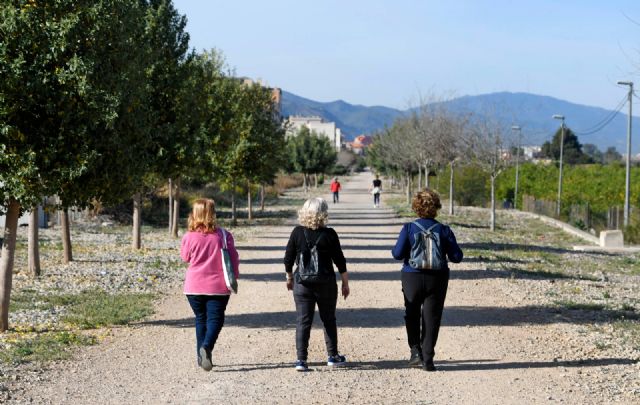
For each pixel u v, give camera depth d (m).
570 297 14.83
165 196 40.06
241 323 11.60
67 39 10.39
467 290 15.24
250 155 34.38
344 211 45.06
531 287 15.99
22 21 10.07
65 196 11.20
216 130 28.38
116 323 11.58
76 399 7.51
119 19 11.55
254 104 35.31
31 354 9.34
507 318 12.20
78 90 10.37
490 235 31.62
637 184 40.97
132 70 11.77
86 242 24.77
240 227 33.81
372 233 29.66
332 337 8.97
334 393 7.79
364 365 9.03
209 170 28.91
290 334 10.79
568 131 104.19
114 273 17.20
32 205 10.64
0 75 10.02
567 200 42.97
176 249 23.16
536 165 60.34
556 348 10.02
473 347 10.04
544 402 7.54
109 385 8.04
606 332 11.17
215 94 28.81
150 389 7.89
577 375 8.59
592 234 34.69
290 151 77.00
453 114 46.25
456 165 49.44
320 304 8.90
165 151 21.28
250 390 7.87
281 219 39.56
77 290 14.74
